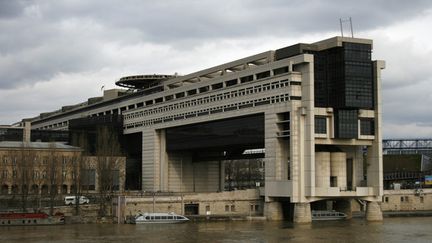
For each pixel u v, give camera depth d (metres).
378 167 159.75
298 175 152.88
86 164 190.88
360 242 114.25
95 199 169.38
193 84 195.25
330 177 158.00
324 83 157.62
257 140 168.62
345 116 155.12
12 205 166.25
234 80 178.25
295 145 153.25
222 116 180.12
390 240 117.12
